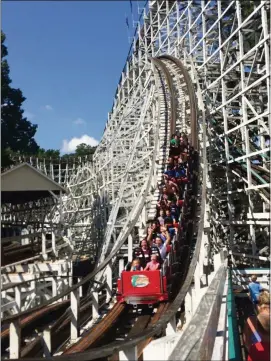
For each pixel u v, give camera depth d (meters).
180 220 13.51
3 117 63.09
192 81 26.38
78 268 24.81
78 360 4.17
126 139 29.50
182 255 13.25
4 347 10.02
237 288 13.99
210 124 23.53
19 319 8.63
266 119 19.78
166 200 15.18
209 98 24.80
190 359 3.28
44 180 17.39
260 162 21.92
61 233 19.81
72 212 37.56
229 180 20.88
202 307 4.54
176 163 18.08
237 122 25.27
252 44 23.92
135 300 10.27
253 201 22.19
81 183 39.56
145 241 11.91
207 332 3.88
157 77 29.11
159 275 10.27
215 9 25.59
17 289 11.72
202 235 12.02
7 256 14.55
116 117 36.94
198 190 17.95
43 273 15.18
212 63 25.66
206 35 24.36
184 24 31.09
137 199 22.16
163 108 25.45
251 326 7.78
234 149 22.98
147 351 3.89
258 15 19.44
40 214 28.97
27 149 66.19
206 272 12.49
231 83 26.48
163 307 9.92
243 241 23.52
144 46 37.19
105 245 23.61
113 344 4.49
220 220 21.45
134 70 37.81
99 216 30.64
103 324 9.22
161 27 34.34
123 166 29.47
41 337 9.78
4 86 59.88
